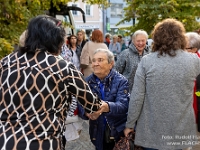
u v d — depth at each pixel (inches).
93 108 75.5
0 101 66.9
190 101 83.2
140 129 85.9
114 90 97.2
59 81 66.9
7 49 152.3
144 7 361.1
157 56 82.9
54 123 66.4
